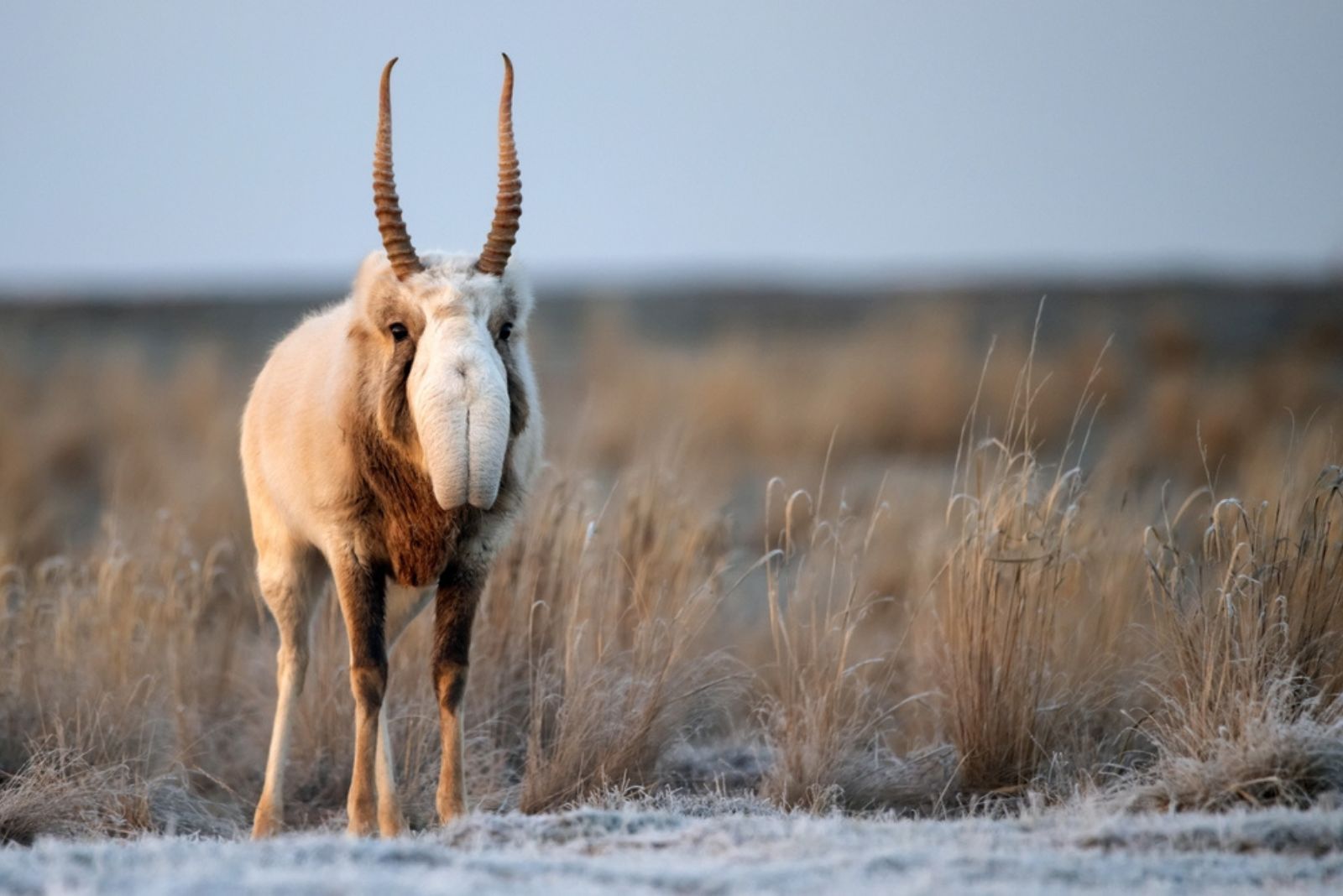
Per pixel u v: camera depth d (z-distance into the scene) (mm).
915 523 43469
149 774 27547
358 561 23047
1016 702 25453
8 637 32219
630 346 101188
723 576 34156
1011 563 26266
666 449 38188
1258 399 74312
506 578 29891
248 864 15625
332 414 22688
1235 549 24188
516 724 28781
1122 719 26266
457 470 20453
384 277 22172
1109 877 15250
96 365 106250
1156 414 70938
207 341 126500
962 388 78812
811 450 70562
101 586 31953
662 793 24875
